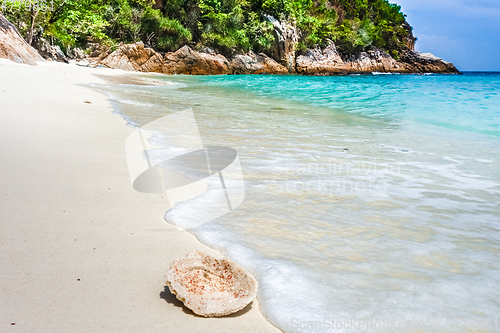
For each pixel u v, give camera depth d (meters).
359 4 58.91
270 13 39.66
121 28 33.53
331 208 3.05
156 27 34.09
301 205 3.08
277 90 17.97
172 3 36.28
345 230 2.62
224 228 2.53
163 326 1.51
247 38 37.53
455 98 14.05
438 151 5.61
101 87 12.53
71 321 1.48
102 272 1.87
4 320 1.45
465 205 3.29
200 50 35.56
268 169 4.14
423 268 2.15
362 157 5.02
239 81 24.11
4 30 19.06
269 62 38.53
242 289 1.74
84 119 6.04
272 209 2.95
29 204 2.60
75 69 20.25
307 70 41.28
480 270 2.16
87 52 30.95
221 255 2.18
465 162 4.94
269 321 1.61
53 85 10.09
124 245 2.19
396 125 8.36
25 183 2.98
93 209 2.65
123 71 27.36
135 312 1.58
